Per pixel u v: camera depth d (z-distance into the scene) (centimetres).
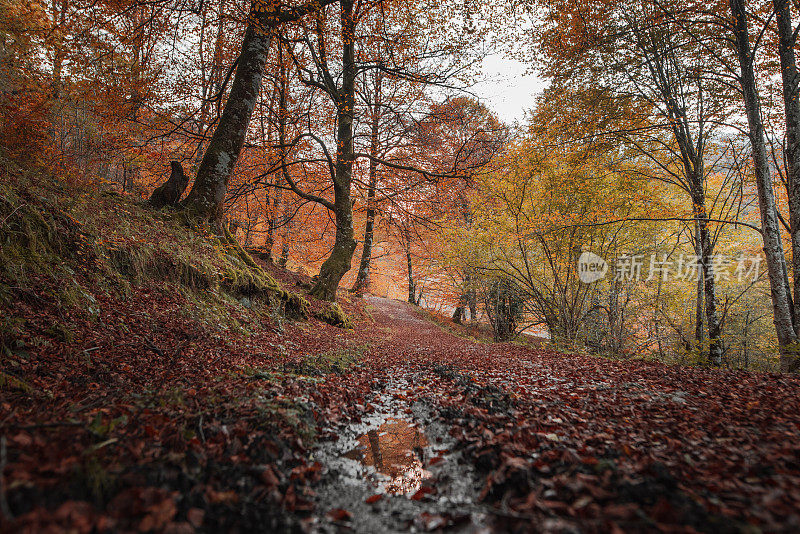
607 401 455
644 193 1351
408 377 666
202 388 398
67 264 571
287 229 2072
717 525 171
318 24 934
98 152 1148
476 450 304
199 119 1158
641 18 1095
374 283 4453
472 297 2316
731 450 270
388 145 1599
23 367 381
